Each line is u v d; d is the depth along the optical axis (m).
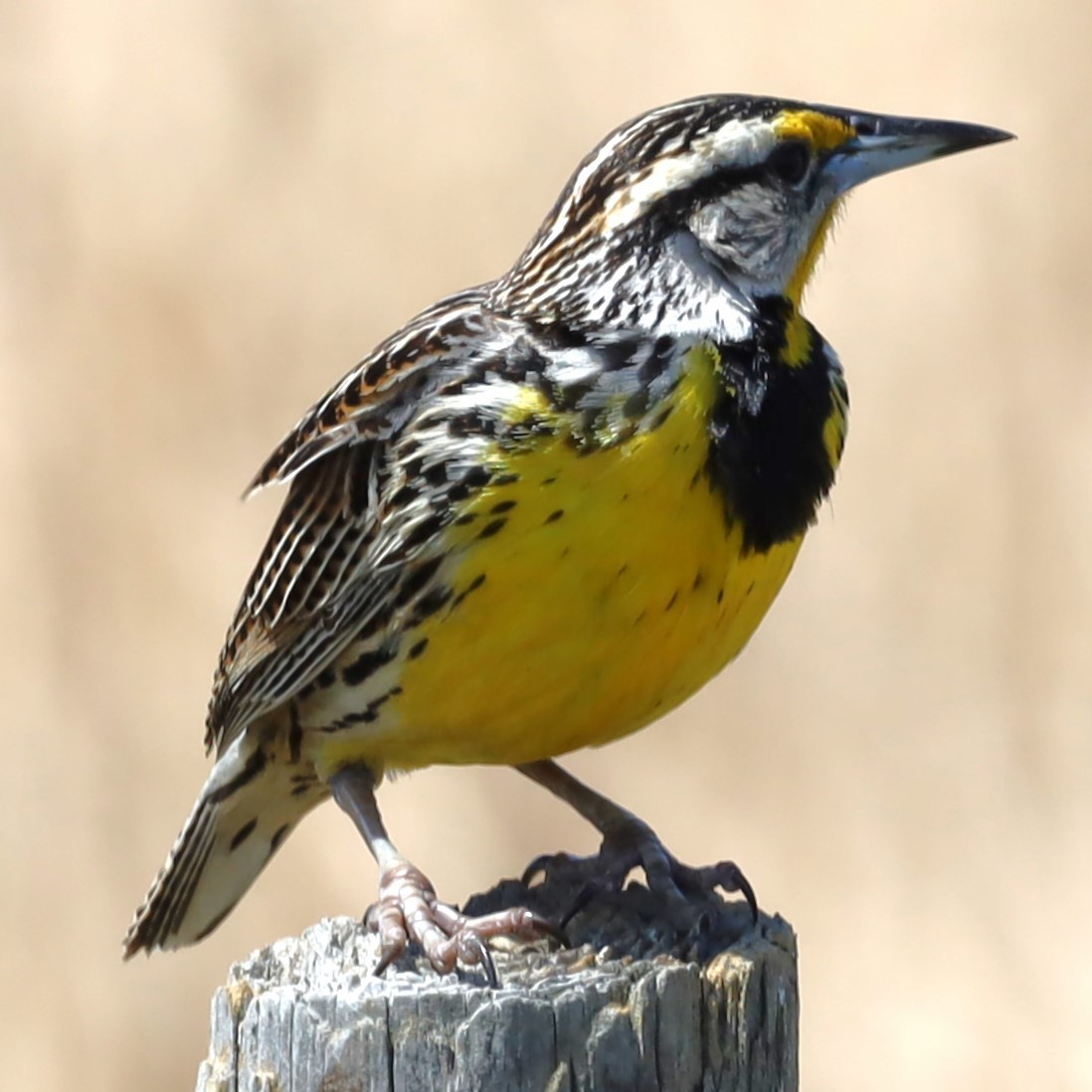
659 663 7.19
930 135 7.70
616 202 7.37
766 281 7.50
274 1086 6.07
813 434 7.36
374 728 7.63
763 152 7.43
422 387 7.43
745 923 6.79
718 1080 6.18
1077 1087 12.97
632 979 6.12
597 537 6.96
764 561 7.23
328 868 14.24
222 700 8.13
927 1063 13.23
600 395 7.00
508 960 6.68
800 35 17.03
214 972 14.11
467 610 7.12
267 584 7.85
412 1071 5.98
